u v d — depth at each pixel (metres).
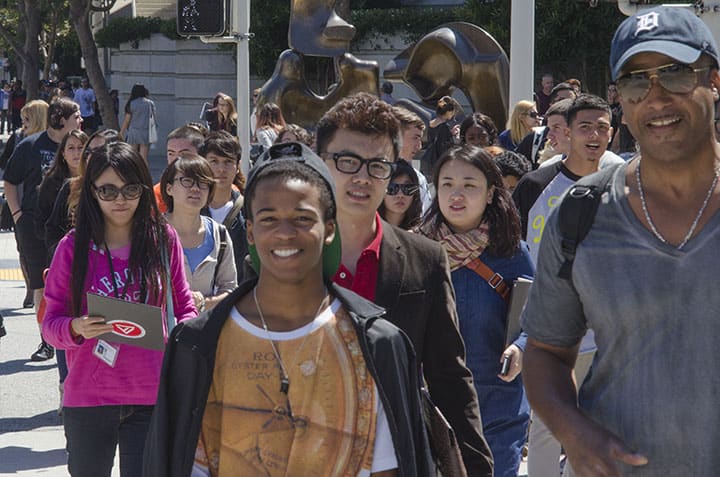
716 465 3.02
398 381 3.15
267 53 32.34
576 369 5.81
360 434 3.11
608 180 3.16
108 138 7.35
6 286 14.09
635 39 3.04
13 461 7.39
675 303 3.00
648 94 3.04
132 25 38.12
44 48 63.31
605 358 3.13
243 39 12.43
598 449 3.00
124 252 5.18
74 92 45.22
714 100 3.11
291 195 3.09
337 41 14.30
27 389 9.30
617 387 3.11
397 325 3.96
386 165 4.08
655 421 3.03
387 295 3.96
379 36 29.91
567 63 26.44
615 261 3.08
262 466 3.08
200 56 35.38
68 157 8.52
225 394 3.12
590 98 6.60
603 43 25.59
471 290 5.11
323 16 14.32
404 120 7.61
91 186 5.12
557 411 3.17
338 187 4.07
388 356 3.15
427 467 3.23
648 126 3.05
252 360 3.11
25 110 10.91
